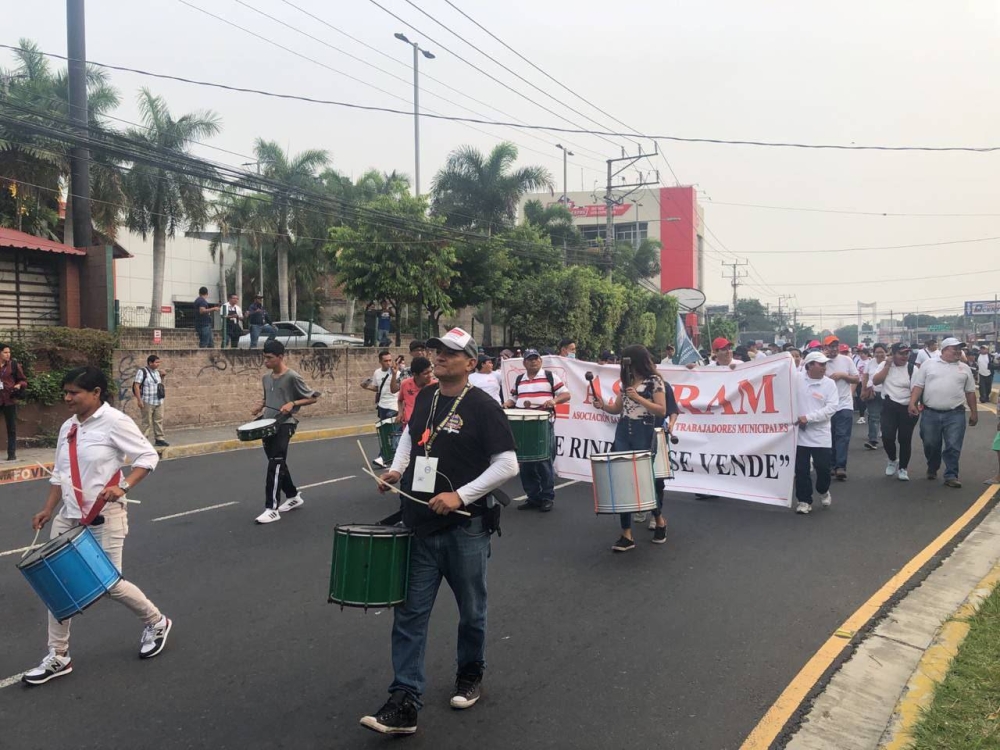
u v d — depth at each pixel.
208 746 3.70
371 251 23.62
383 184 44.06
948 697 3.90
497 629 5.17
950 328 115.81
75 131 15.31
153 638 4.75
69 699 4.19
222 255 45.78
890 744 3.58
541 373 9.34
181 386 16.89
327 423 18.84
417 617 3.74
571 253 40.22
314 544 7.39
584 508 8.92
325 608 5.62
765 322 116.94
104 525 4.60
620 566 6.61
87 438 4.59
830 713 3.99
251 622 5.34
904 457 10.44
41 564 4.16
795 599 5.74
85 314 18.39
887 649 4.78
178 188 34.28
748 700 4.14
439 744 3.70
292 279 48.12
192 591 6.00
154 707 4.10
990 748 3.38
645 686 4.32
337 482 10.76
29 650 4.88
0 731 3.85
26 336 14.35
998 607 5.11
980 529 7.68
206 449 14.55
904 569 6.42
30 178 28.52
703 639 4.99
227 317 20.97
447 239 25.42
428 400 3.91
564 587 6.05
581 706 4.09
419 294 24.28
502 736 3.78
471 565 3.80
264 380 8.51
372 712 4.04
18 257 17.83
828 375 10.54
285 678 4.45
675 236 81.19
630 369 7.15
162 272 35.59
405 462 4.06
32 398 14.04
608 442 10.09
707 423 9.15
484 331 33.81
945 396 9.91
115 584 4.43
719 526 7.99
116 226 34.03
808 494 8.58
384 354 13.05
